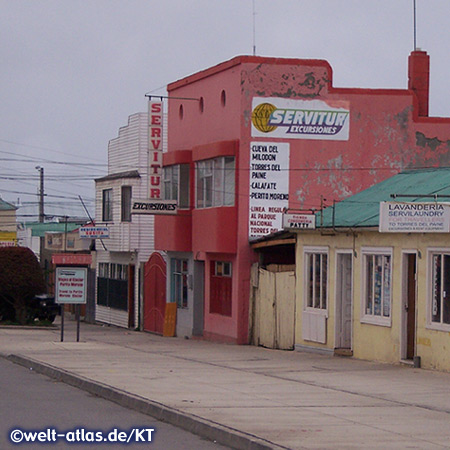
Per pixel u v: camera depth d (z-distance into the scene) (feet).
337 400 55.62
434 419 47.96
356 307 87.56
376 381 66.49
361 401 55.21
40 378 72.59
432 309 75.51
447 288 73.26
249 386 63.16
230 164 110.73
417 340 77.00
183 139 128.36
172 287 135.23
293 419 47.67
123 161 165.37
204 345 109.40
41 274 156.35
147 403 53.31
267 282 105.09
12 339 116.67
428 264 75.46
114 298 170.19
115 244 161.48
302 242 98.37
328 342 92.43
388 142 113.29
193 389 61.11
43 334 133.49
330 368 77.10
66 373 70.74
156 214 119.65
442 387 62.54
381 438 41.98
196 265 124.36
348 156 112.06
